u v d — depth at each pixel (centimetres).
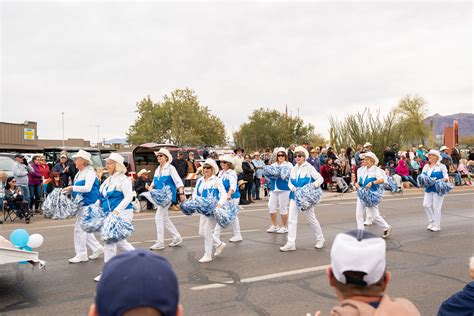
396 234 1008
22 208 1223
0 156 1477
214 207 750
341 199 1753
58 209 729
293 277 666
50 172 1511
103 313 139
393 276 671
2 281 652
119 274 140
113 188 681
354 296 203
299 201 822
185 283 636
